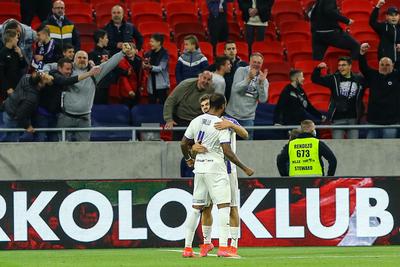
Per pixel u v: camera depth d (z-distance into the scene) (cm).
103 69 5619
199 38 7269
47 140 5738
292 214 4866
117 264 3653
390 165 5838
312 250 4575
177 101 5466
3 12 7012
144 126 5884
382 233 4897
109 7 7469
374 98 5806
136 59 6031
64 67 5472
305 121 5047
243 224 4847
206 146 3897
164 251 4522
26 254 4406
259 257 4019
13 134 5706
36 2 6650
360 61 5806
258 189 4853
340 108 5828
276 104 5912
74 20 7238
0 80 5653
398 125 5797
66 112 5591
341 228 4881
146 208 4819
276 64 6806
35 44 5984
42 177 5675
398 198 4903
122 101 6075
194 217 3962
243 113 5669
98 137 5938
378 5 6438
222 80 5522
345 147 5828
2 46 5884
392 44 6450
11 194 4759
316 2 6781
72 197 4791
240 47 6944
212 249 4422
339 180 4884
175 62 6669
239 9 7200
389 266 3488
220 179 3891
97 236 4797
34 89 5456
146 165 5750
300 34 7400
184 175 5588
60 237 4772
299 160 5016
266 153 5781
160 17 7500
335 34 6731
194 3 7662
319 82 5881
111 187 4806
